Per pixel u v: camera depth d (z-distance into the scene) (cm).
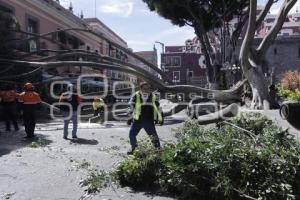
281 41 5438
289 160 581
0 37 2220
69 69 3903
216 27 3738
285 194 545
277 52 5472
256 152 587
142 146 710
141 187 673
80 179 731
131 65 2258
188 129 816
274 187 552
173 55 6544
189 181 607
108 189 665
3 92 1523
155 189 662
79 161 888
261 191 555
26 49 3081
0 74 2180
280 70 5434
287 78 1388
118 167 697
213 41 4103
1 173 781
